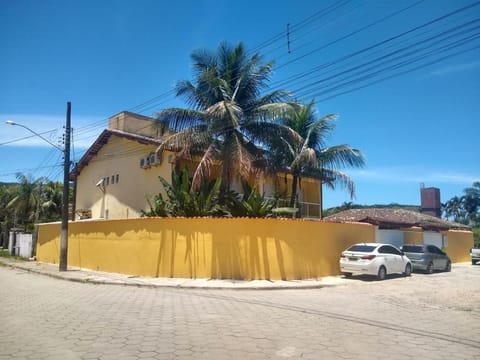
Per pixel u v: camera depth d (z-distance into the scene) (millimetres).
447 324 9383
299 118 22938
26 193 42062
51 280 18297
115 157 26531
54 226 27062
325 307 11281
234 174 19438
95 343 7039
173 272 17562
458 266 28797
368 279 18734
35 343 7023
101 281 16828
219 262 17062
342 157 22688
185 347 6852
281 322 9016
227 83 19672
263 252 17297
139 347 6824
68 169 22141
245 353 6582
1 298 12422
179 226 17750
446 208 72312
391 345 7293
